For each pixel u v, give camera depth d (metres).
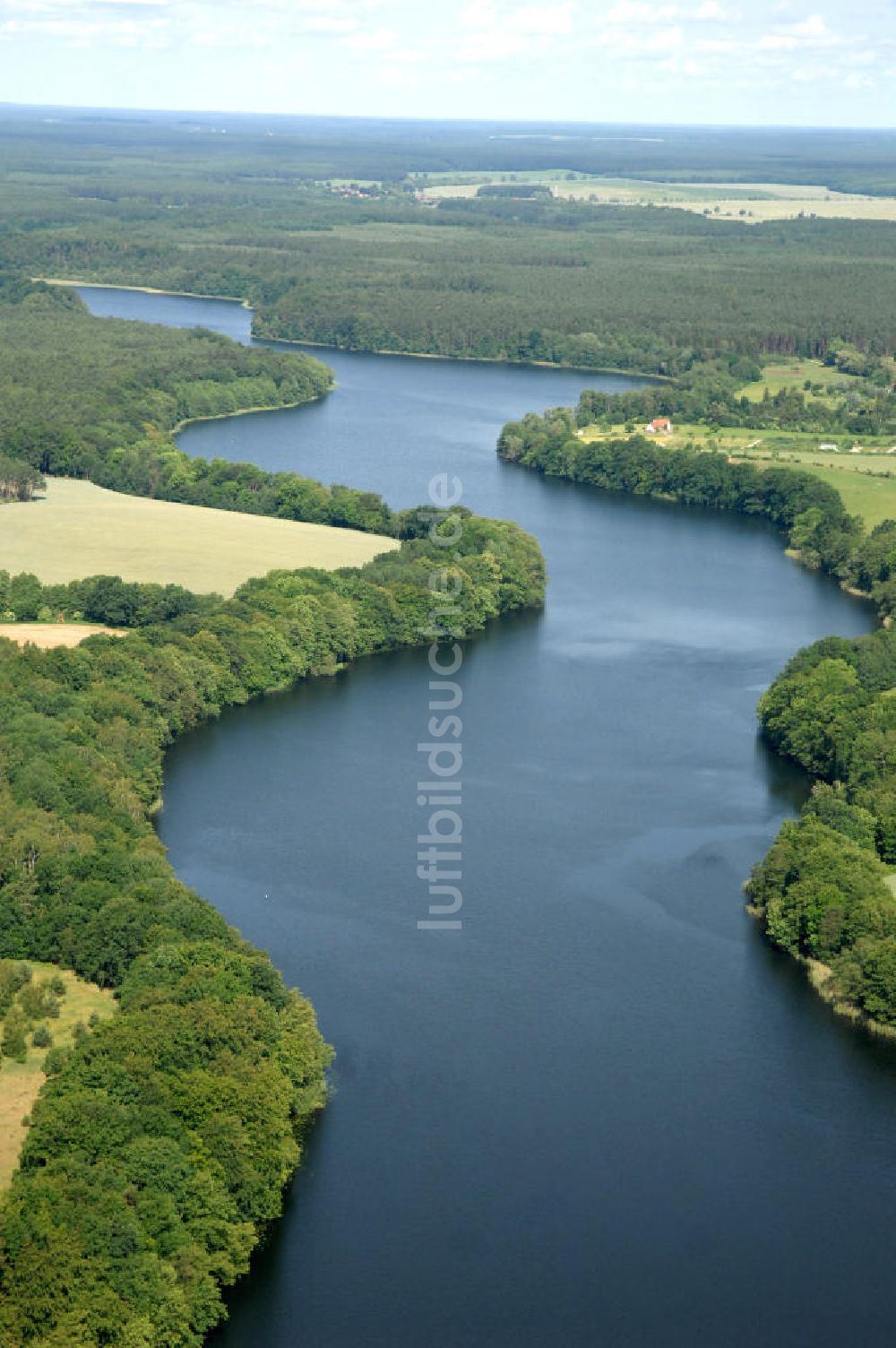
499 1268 194.25
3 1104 197.12
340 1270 193.00
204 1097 195.25
